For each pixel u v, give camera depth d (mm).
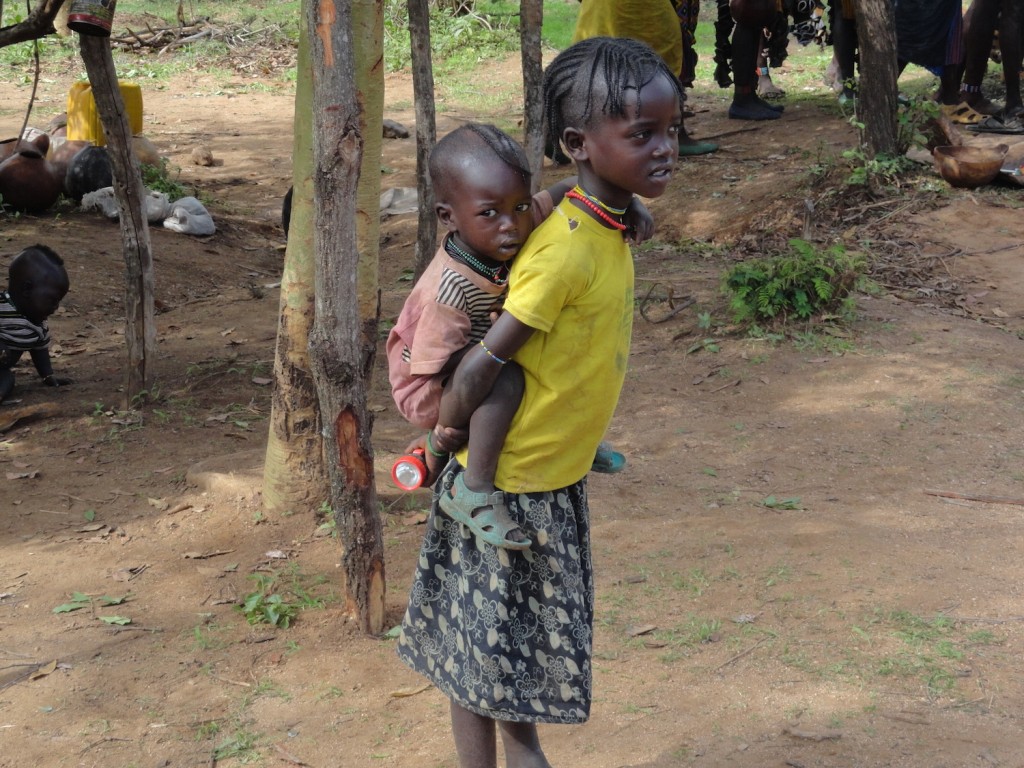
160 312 8719
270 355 7324
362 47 4160
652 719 3307
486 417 2322
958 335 7133
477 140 2182
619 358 2402
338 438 3689
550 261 2213
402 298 8445
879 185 9883
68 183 11273
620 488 5102
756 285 7238
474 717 2576
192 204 10961
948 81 11859
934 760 3049
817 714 3295
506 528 2318
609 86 2162
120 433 5895
